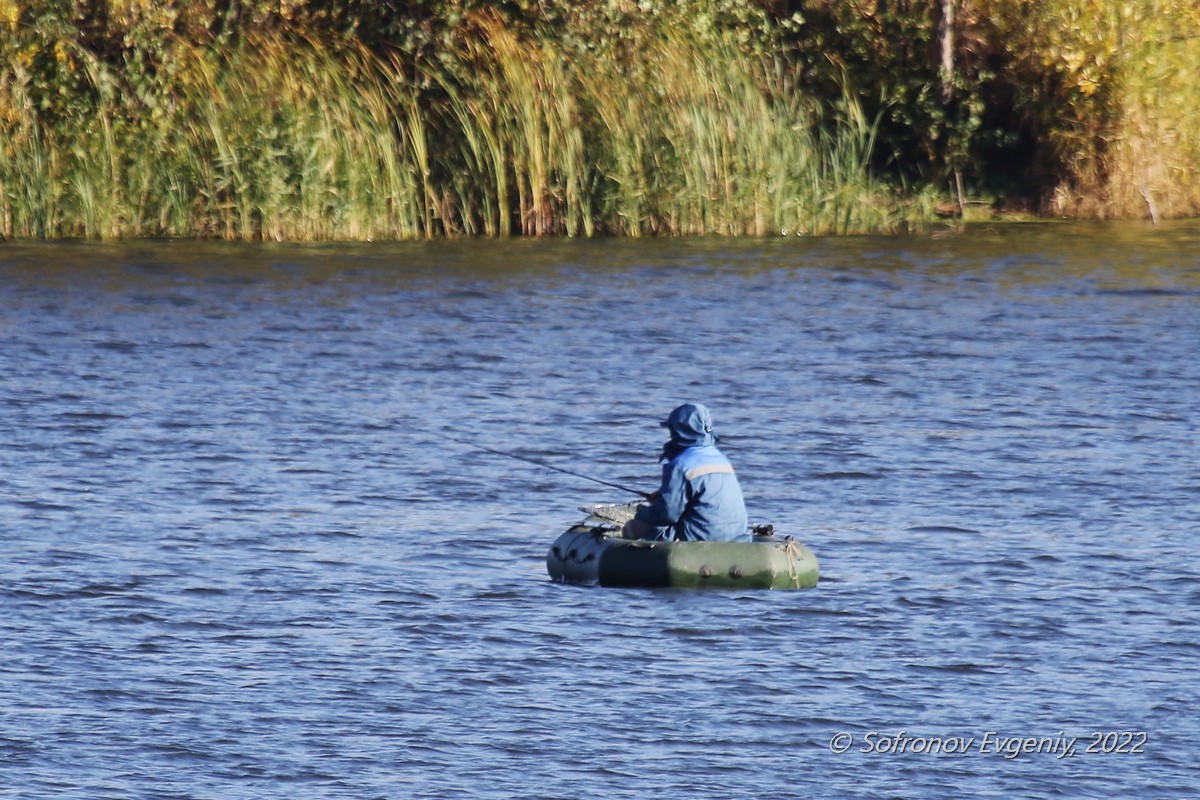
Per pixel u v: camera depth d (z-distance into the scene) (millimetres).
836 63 122875
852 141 117938
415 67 109062
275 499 52594
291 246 103625
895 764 33062
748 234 113438
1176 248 108938
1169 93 123438
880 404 67250
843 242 111250
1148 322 85188
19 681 36562
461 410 65750
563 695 36219
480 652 38656
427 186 108125
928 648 39344
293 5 110688
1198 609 42375
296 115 104375
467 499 53188
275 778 32062
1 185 102625
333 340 78875
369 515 50969
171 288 89875
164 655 38344
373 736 34000
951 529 49688
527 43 110000
